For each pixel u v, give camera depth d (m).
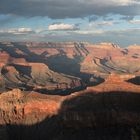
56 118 173.88
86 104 168.62
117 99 165.88
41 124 178.12
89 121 159.88
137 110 157.75
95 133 152.50
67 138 156.50
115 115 157.38
